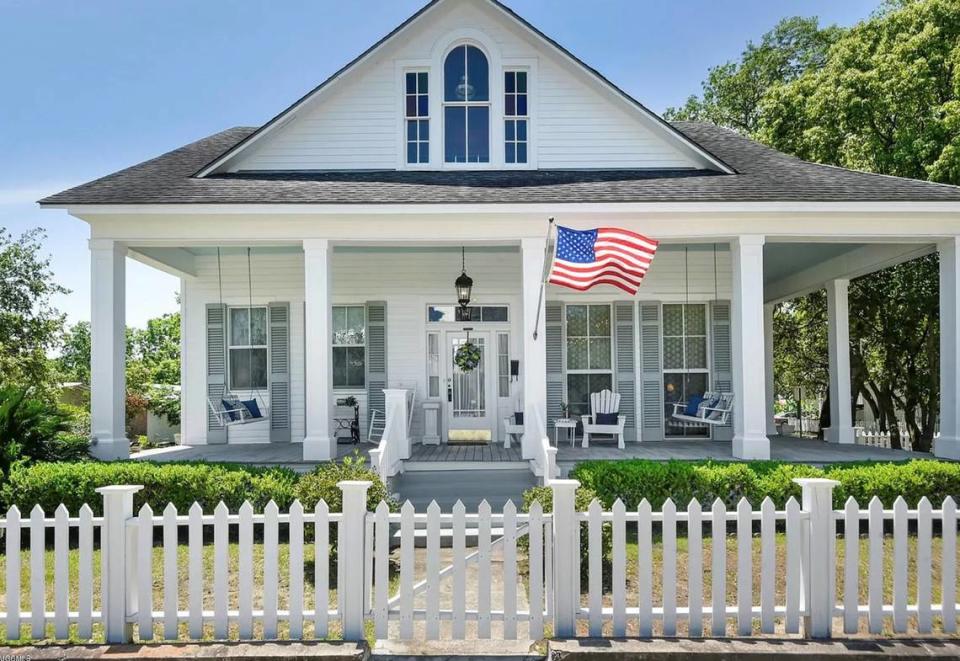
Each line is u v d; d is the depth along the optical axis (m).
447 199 8.87
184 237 9.09
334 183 9.80
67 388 29.45
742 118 25.33
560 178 10.22
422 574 5.94
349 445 11.27
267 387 12.42
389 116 10.97
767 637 3.98
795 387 26.45
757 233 9.10
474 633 4.34
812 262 12.94
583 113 10.95
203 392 12.38
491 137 10.97
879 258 10.80
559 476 7.83
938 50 14.70
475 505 8.08
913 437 19.06
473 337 12.29
